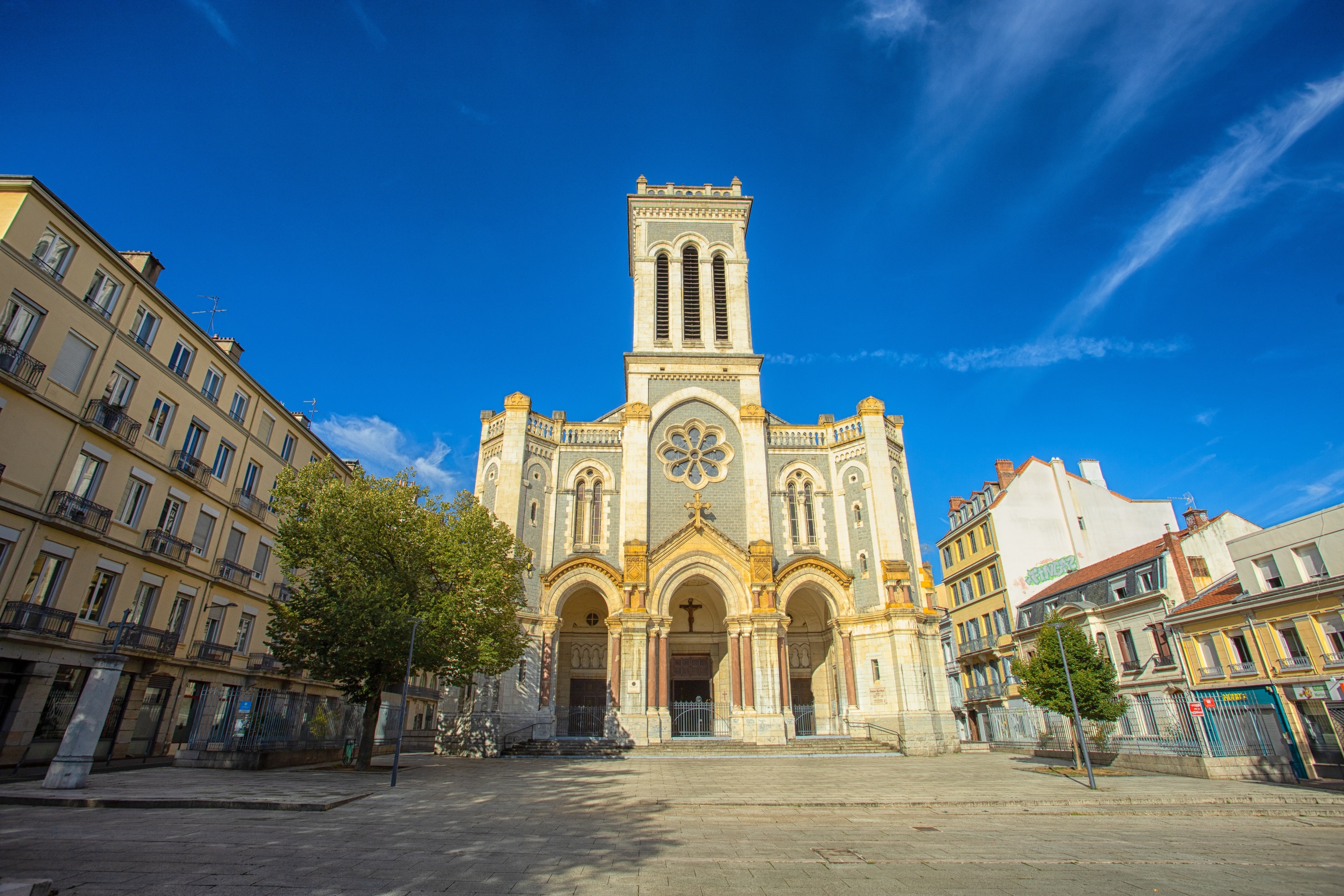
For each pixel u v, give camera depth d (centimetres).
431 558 2489
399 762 2784
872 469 4041
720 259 4822
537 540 3862
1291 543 2711
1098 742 2950
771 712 3503
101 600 2583
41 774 2131
